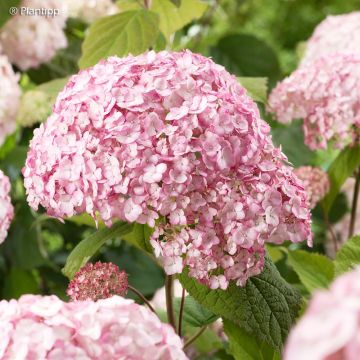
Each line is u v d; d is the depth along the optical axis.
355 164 0.99
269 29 3.61
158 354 0.57
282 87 0.98
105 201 0.67
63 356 0.55
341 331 0.38
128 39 0.91
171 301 0.77
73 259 0.75
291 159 1.22
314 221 1.21
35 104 1.11
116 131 0.66
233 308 0.71
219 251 0.67
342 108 0.93
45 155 0.70
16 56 1.20
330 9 3.67
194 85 0.68
